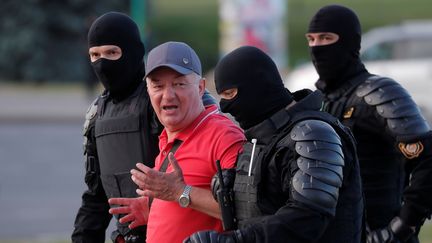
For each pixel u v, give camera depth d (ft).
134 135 27.99
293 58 203.82
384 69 103.86
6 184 75.00
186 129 24.75
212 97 26.32
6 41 205.16
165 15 250.16
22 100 141.49
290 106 22.33
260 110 22.31
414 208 28.63
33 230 57.62
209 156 24.13
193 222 24.20
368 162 29.50
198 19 247.09
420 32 104.53
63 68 207.82
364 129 29.45
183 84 24.34
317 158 21.03
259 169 21.91
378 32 111.75
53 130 110.22
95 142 29.76
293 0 238.89
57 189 72.90
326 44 30.37
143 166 23.47
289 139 21.63
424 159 28.53
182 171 24.27
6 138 103.24
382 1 237.86
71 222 60.29
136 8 141.79
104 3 208.23
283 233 20.59
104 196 30.40
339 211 21.77
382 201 29.53
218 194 22.71
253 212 22.04
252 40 108.37
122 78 28.25
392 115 28.71
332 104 30.04
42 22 205.16
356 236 22.25
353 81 29.99
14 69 206.28
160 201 24.79
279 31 108.99
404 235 28.96
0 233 56.59
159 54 24.26
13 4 205.67
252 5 107.86
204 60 222.28
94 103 29.81
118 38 28.04
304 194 20.74
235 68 22.30
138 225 26.53
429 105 101.19
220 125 24.45
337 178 21.04
